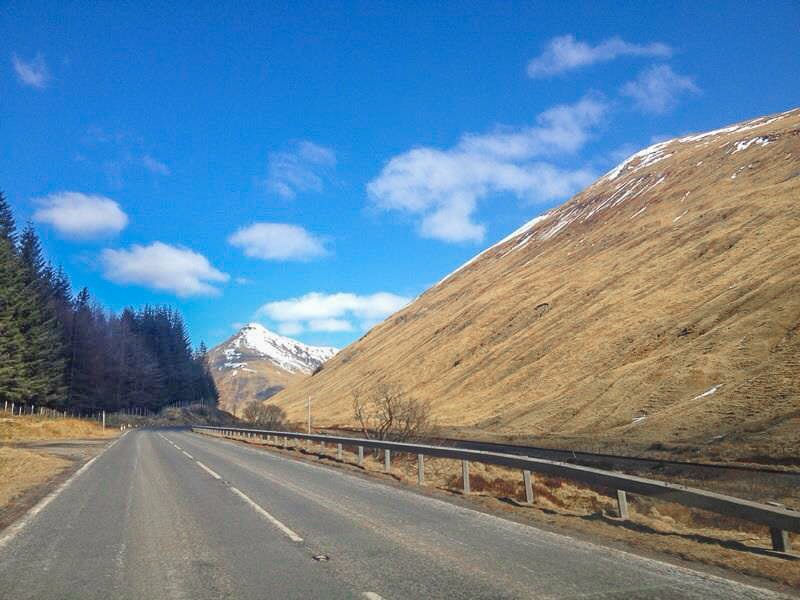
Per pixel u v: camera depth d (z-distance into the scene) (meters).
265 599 5.77
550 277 98.50
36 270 65.69
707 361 40.88
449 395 75.12
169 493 13.41
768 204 70.12
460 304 119.81
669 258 73.06
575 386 53.41
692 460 24.75
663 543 8.02
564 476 10.80
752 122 155.12
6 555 7.67
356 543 8.14
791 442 22.88
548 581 6.22
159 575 6.66
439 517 10.15
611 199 129.38
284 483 15.23
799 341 36.69
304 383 159.75
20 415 52.09
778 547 7.43
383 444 18.06
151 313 122.56
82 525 9.70
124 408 99.62
